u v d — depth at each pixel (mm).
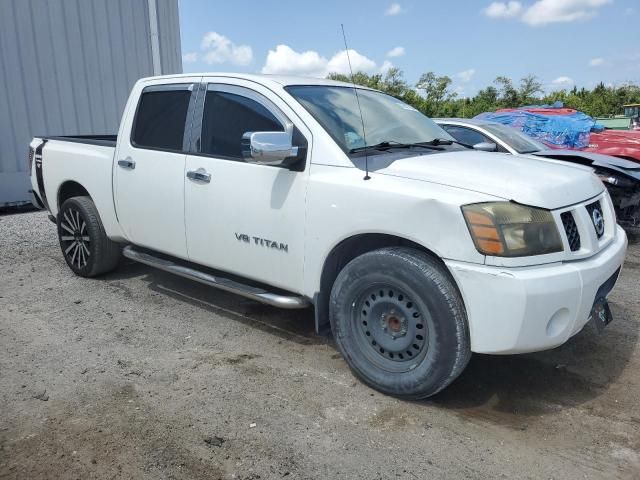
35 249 6547
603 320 3277
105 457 2691
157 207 4359
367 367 3291
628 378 3510
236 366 3643
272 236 3600
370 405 3166
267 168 3594
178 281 5363
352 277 3227
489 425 2986
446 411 3113
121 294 5008
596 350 3900
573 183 3209
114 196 4762
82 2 10320
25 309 4645
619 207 6785
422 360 3049
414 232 2945
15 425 2951
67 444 2789
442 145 4094
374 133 3756
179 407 3135
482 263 2773
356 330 3326
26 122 9672
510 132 7734
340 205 3223
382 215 3053
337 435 2883
